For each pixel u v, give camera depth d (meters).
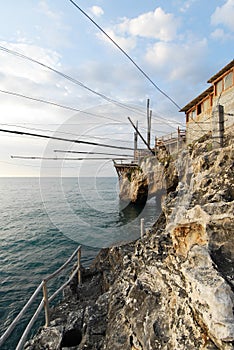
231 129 13.06
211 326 2.94
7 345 7.84
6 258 16.05
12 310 9.87
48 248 17.83
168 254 5.76
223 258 4.02
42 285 7.21
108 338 5.40
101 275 10.27
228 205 4.75
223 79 17.44
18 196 45.69
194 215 5.24
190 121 24.27
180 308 3.88
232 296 3.08
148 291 5.14
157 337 3.93
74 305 8.30
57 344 6.10
